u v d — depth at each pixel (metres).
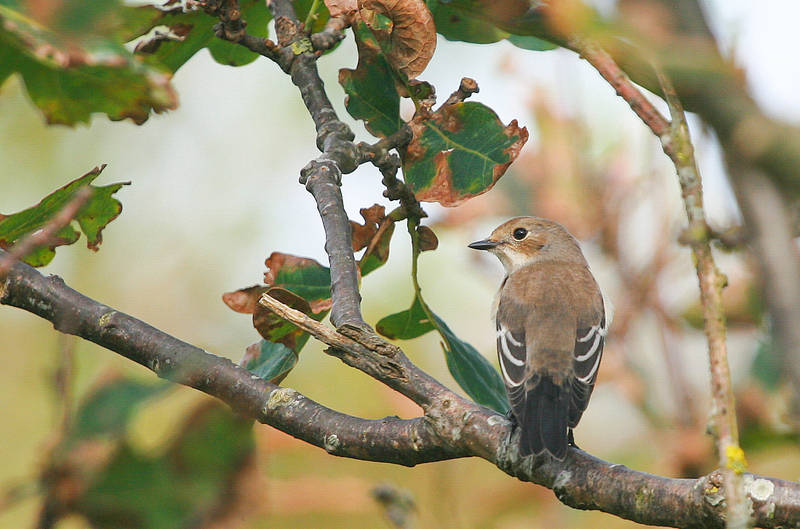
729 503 3.73
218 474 4.62
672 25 2.38
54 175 16.50
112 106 5.26
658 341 9.09
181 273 16.22
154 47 8.47
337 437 6.06
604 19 2.47
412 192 7.24
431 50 7.14
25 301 6.65
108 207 6.91
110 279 15.95
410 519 7.20
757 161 2.33
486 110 7.25
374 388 13.45
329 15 8.29
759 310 7.75
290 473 9.11
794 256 2.36
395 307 15.08
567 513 9.88
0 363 12.67
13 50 4.97
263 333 6.52
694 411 8.71
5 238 6.77
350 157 7.01
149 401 4.29
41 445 4.45
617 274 10.10
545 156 10.97
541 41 7.93
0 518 8.95
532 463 5.68
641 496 5.22
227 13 7.45
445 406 5.82
